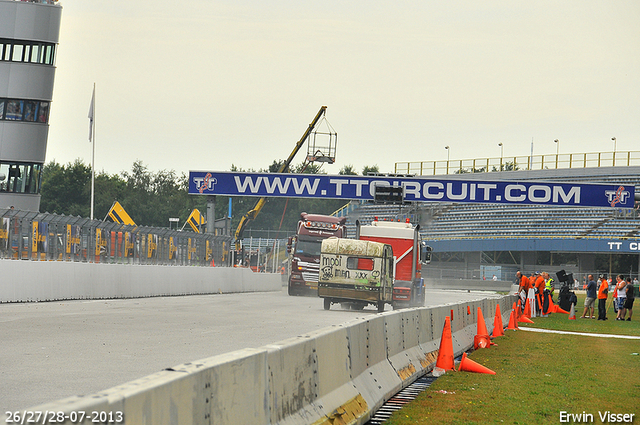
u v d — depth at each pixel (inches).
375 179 4001.0
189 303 2300.7
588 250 6245.1
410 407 786.2
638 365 1266.0
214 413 404.2
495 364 1213.1
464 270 6697.8
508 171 7017.7
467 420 721.6
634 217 6279.5
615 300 2928.2
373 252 2217.0
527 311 2810.0
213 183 4074.8
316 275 3319.4
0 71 4146.2
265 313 1943.9
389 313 954.7
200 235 3238.2
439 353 1119.6
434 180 3991.1
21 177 4190.5
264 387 486.9
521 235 6510.8
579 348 1550.2
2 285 1802.4
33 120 4205.2
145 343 1131.3
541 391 932.6
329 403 625.0
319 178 4033.0
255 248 7209.6
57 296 2030.0
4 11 4136.3
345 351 710.5
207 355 994.1
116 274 2343.8
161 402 341.4
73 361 918.4
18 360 916.6
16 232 1924.2
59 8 4279.0
